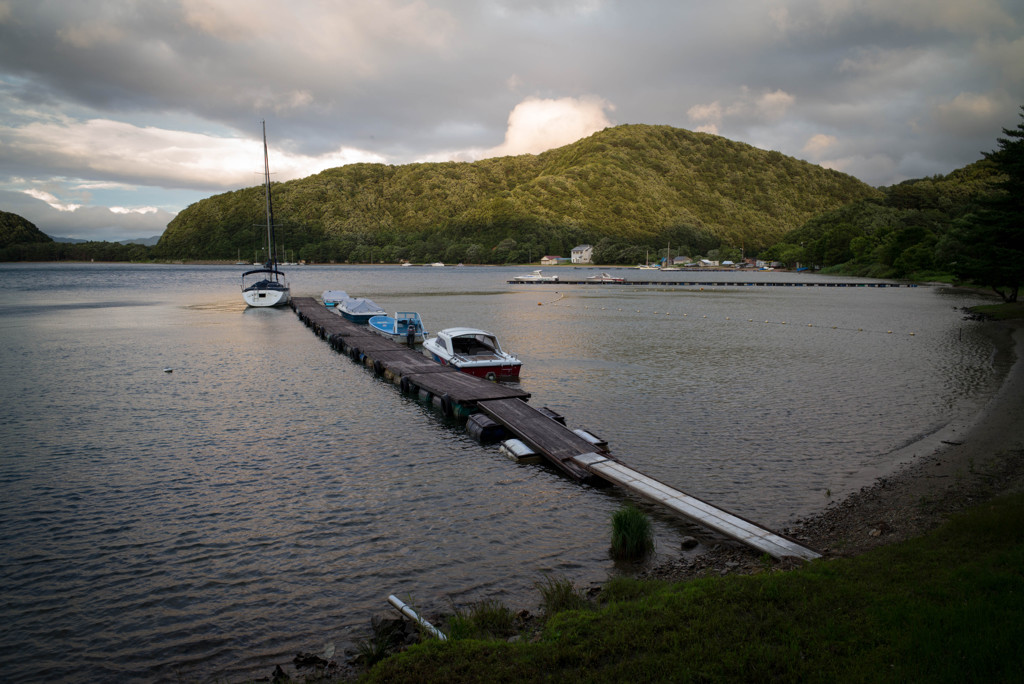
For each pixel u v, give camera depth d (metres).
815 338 41.31
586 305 70.81
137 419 20.67
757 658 6.50
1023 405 21.19
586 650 6.97
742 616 7.47
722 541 11.83
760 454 16.92
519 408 20.19
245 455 16.98
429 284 118.88
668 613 7.68
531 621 8.80
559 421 19.44
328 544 11.79
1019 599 7.13
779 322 51.84
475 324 49.78
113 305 66.38
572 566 10.89
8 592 10.14
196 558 11.27
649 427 19.59
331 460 16.62
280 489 14.55
